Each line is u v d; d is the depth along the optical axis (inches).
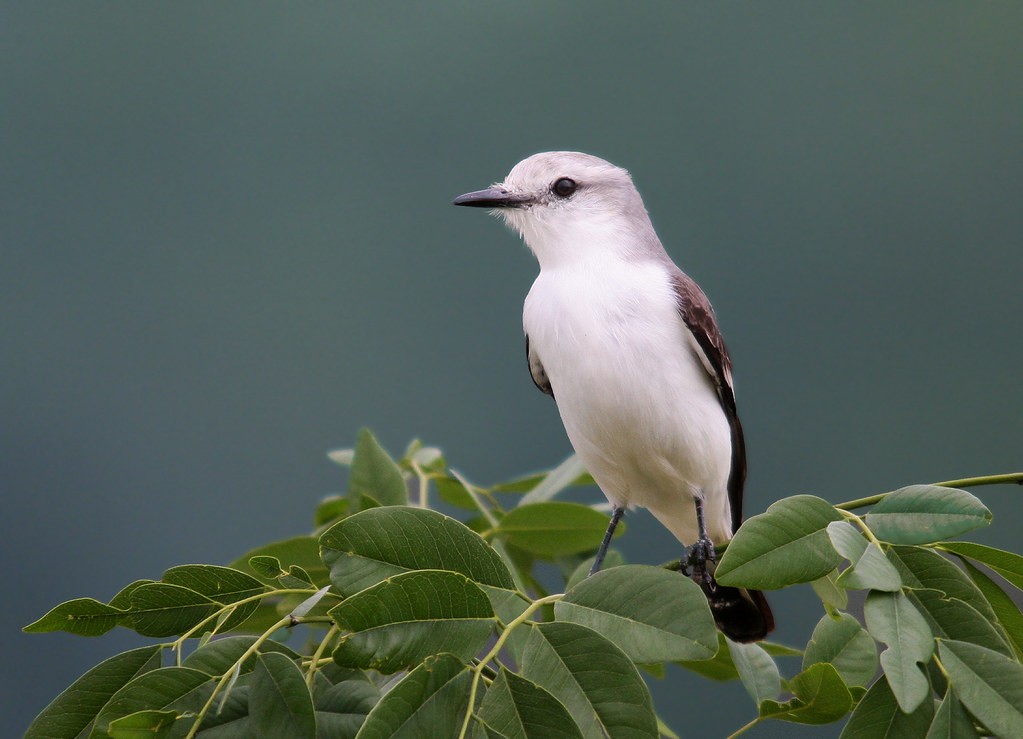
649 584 205.3
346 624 190.1
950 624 197.0
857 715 192.4
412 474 376.2
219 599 224.4
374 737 179.6
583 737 185.5
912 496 208.2
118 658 213.6
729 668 299.4
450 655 188.9
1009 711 185.5
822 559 201.0
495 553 212.1
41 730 209.9
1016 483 255.3
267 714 197.3
